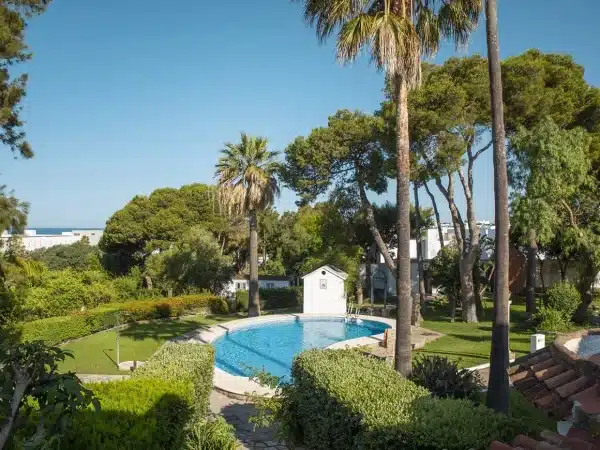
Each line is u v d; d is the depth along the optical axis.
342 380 6.93
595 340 8.48
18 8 14.26
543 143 19.12
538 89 20.16
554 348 7.00
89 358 16.88
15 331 16.31
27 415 4.27
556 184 19.16
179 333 22.19
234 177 26.61
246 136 26.56
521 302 31.86
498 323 7.96
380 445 5.18
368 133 22.31
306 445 8.01
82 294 23.20
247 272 46.31
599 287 31.34
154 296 31.41
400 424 5.18
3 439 3.86
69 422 4.23
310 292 28.62
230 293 35.94
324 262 33.22
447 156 19.84
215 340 21.05
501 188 8.11
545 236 19.80
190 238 34.75
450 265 25.52
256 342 22.31
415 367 9.94
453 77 21.14
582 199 21.22
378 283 41.84
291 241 42.91
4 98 13.80
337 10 10.16
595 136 22.02
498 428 5.09
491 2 8.29
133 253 45.69
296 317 26.62
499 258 8.06
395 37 9.34
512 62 20.03
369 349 11.65
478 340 19.00
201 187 47.00
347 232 31.39
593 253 19.50
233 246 45.97
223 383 13.09
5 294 17.41
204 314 28.84
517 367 7.21
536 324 20.73
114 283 30.28
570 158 18.98
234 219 44.53
